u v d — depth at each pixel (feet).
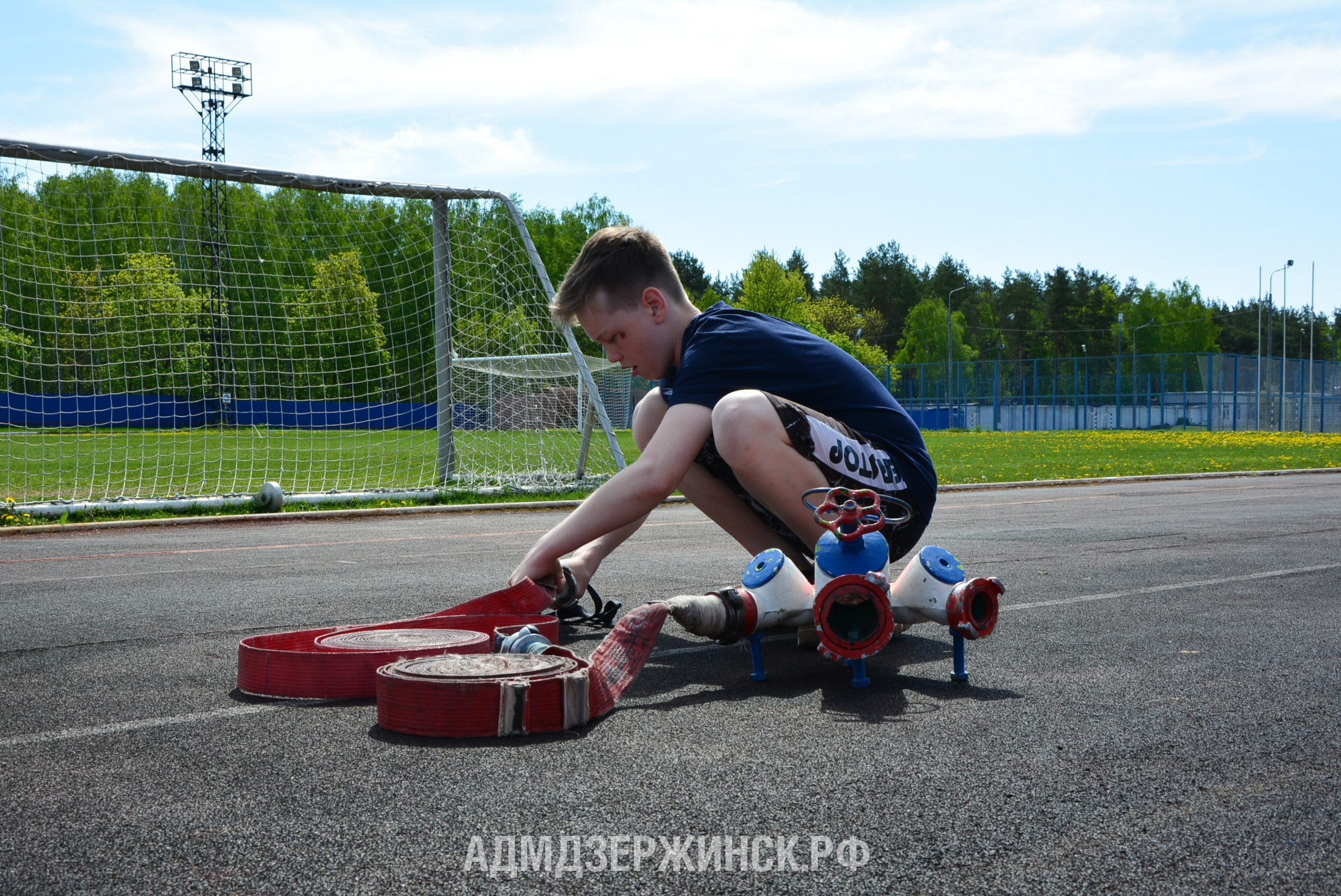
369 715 6.74
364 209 41.24
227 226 40.98
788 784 5.22
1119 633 9.72
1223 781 5.28
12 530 23.16
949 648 9.09
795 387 8.66
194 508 27.25
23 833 4.61
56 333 38.75
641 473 8.26
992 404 149.69
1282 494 34.19
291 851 4.37
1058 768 5.50
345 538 21.89
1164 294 280.92
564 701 6.27
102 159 26.32
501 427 41.83
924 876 4.11
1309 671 8.02
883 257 327.88
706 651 9.05
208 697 7.29
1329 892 3.97
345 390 44.39
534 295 36.55
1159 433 127.03
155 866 4.23
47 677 7.98
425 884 4.04
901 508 8.86
